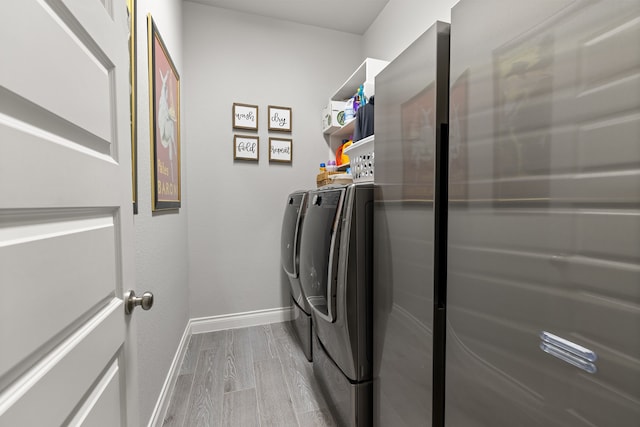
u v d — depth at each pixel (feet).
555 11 1.66
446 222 2.78
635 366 1.37
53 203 1.45
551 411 1.75
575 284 1.61
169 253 5.69
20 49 1.24
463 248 2.40
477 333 2.28
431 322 2.81
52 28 1.45
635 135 1.34
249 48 8.39
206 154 8.11
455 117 2.44
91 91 1.87
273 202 8.77
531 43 1.80
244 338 7.76
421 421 2.99
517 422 1.97
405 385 3.25
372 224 4.12
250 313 8.63
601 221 1.48
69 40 1.60
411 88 3.04
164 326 5.21
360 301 4.09
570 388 1.65
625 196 1.39
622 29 1.37
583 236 1.56
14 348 1.18
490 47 2.09
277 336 7.88
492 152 2.10
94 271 1.88
